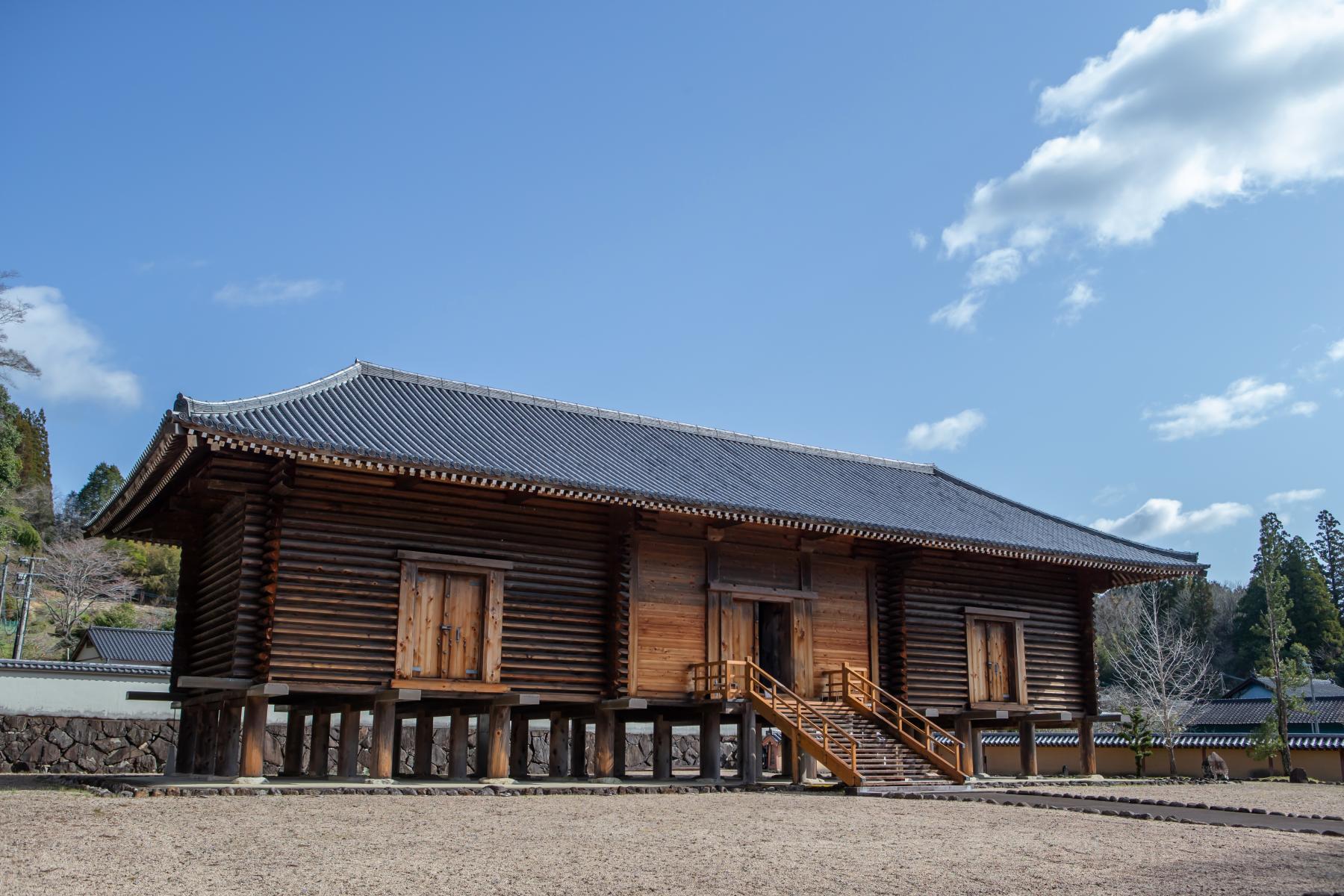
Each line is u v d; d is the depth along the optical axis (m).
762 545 24.61
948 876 10.75
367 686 19.31
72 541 63.47
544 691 21.12
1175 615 70.88
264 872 10.08
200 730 22.34
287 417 19.61
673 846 12.38
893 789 20.73
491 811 15.61
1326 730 47.41
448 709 22.50
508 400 26.64
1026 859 11.98
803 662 24.61
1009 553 25.73
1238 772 35.53
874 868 11.12
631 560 22.70
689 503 21.42
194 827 12.90
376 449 18.86
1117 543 29.66
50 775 23.58
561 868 10.71
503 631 20.86
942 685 26.31
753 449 30.06
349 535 19.72
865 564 26.11
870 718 23.81
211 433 17.28
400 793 18.08
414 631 19.92
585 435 25.86
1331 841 14.13
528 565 21.39
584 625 21.86
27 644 56.09
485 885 9.71
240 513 19.72
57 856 10.51
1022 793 20.88
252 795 17.00
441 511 20.67
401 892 9.28
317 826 13.30
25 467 73.06
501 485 19.72
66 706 28.44
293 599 18.98
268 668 18.53
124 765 28.72
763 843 12.82
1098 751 38.38
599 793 19.55
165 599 70.06
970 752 26.50
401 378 25.06
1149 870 11.34
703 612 23.47
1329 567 76.56
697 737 35.47
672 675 22.80
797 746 21.72
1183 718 44.25
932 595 26.70
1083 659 28.88
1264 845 13.58
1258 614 66.69
